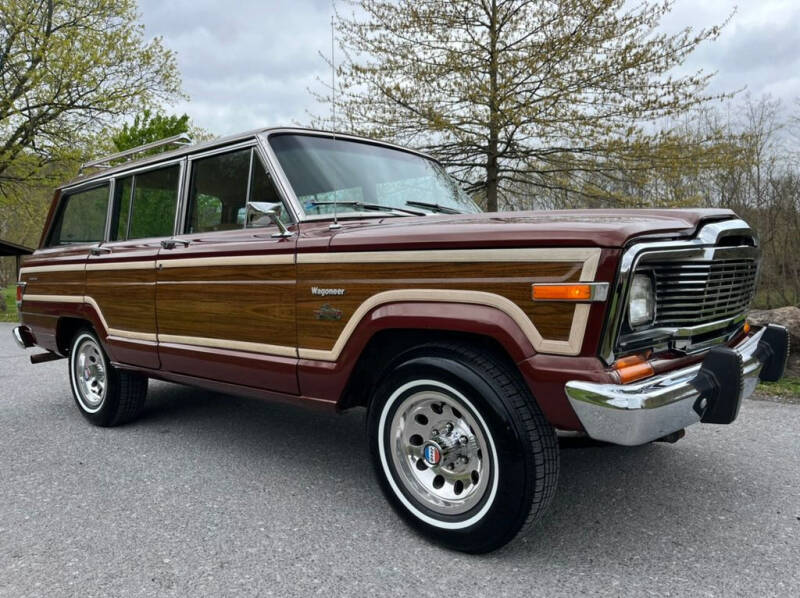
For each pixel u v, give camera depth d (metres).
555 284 2.13
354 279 2.70
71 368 4.71
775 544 2.55
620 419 2.01
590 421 2.07
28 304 5.05
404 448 2.69
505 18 10.45
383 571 2.40
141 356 3.92
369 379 2.95
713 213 2.63
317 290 2.84
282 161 3.22
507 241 2.25
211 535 2.74
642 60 10.10
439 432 2.59
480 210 3.98
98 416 4.46
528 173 11.95
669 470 3.39
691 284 2.41
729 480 3.24
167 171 3.90
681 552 2.50
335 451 3.88
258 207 2.87
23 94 18.08
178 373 3.72
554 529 2.71
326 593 2.25
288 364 2.99
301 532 2.75
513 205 13.23
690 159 10.78
